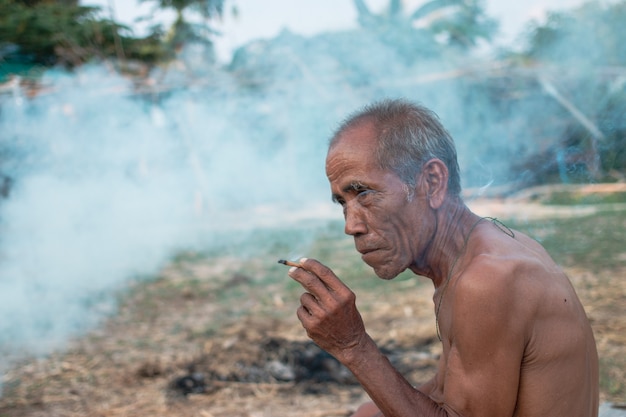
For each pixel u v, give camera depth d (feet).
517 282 4.59
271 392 12.25
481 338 4.57
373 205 5.00
